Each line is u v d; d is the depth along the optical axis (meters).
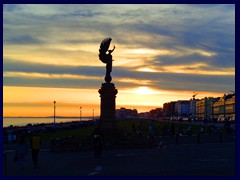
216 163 24.44
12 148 38.44
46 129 63.06
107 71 39.28
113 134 37.28
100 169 21.98
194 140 48.06
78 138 35.62
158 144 39.62
